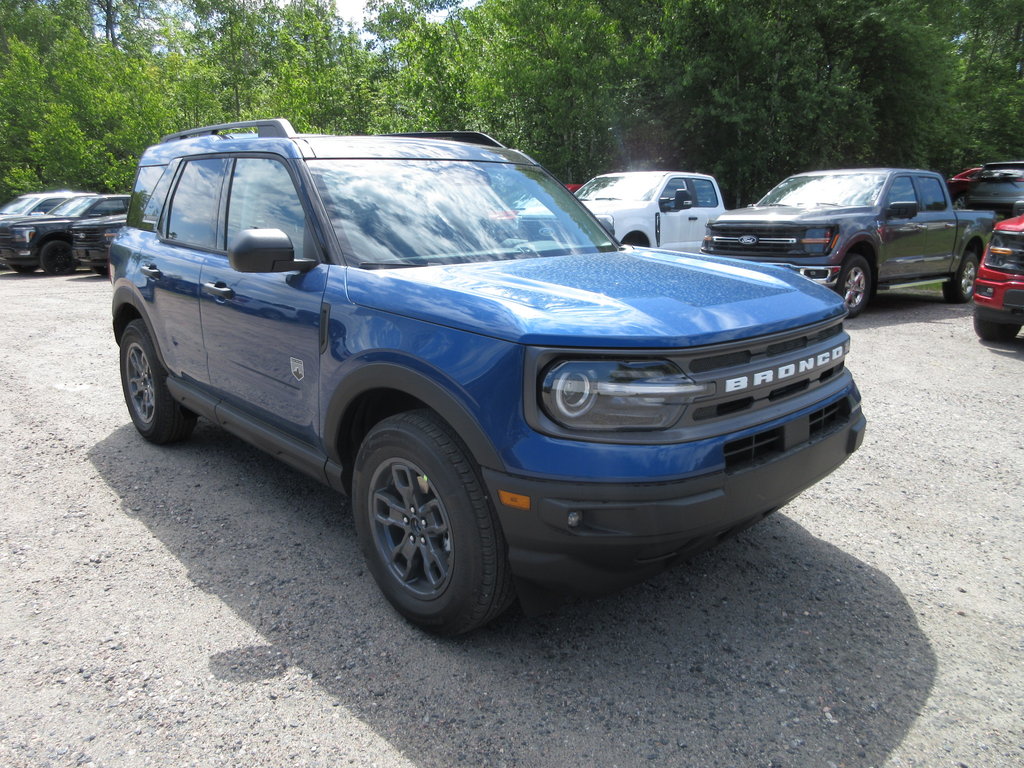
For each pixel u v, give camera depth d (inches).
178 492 168.4
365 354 113.5
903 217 389.1
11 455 191.3
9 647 111.2
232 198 155.0
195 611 121.0
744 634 115.4
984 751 91.0
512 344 96.0
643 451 93.0
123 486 171.5
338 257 125.2
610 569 97.6
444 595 107.7
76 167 975.0
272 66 1272.1
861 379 265.3
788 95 820.6
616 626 117.5
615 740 92.7
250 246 117.5
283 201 138.6
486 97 788.0
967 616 120.1
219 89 1231.5
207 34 1291.8
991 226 471.2
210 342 155.6
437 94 808.3
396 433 109.7
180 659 108.6
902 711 98.0
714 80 815.7
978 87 1141.7
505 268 123.7
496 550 102.5
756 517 107.7
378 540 118.6
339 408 120.0
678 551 99.0
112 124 1014.4
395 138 156.6
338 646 111.8
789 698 100.7
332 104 902.4
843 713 97.8
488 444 97.6
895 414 224.7
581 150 805.9
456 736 93.3
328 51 930.1
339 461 127.0
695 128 831.1
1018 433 207.3
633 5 861.2
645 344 94.0
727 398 99.0
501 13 784.9
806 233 366.3
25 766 88.0
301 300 127.0
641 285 114.7
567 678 104.7
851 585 129.5
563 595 104.5
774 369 104.5
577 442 93.7
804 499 164.7
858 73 859.4
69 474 178.7
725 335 99.3
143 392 197.8
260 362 140.0
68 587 128.1
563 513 92.7
